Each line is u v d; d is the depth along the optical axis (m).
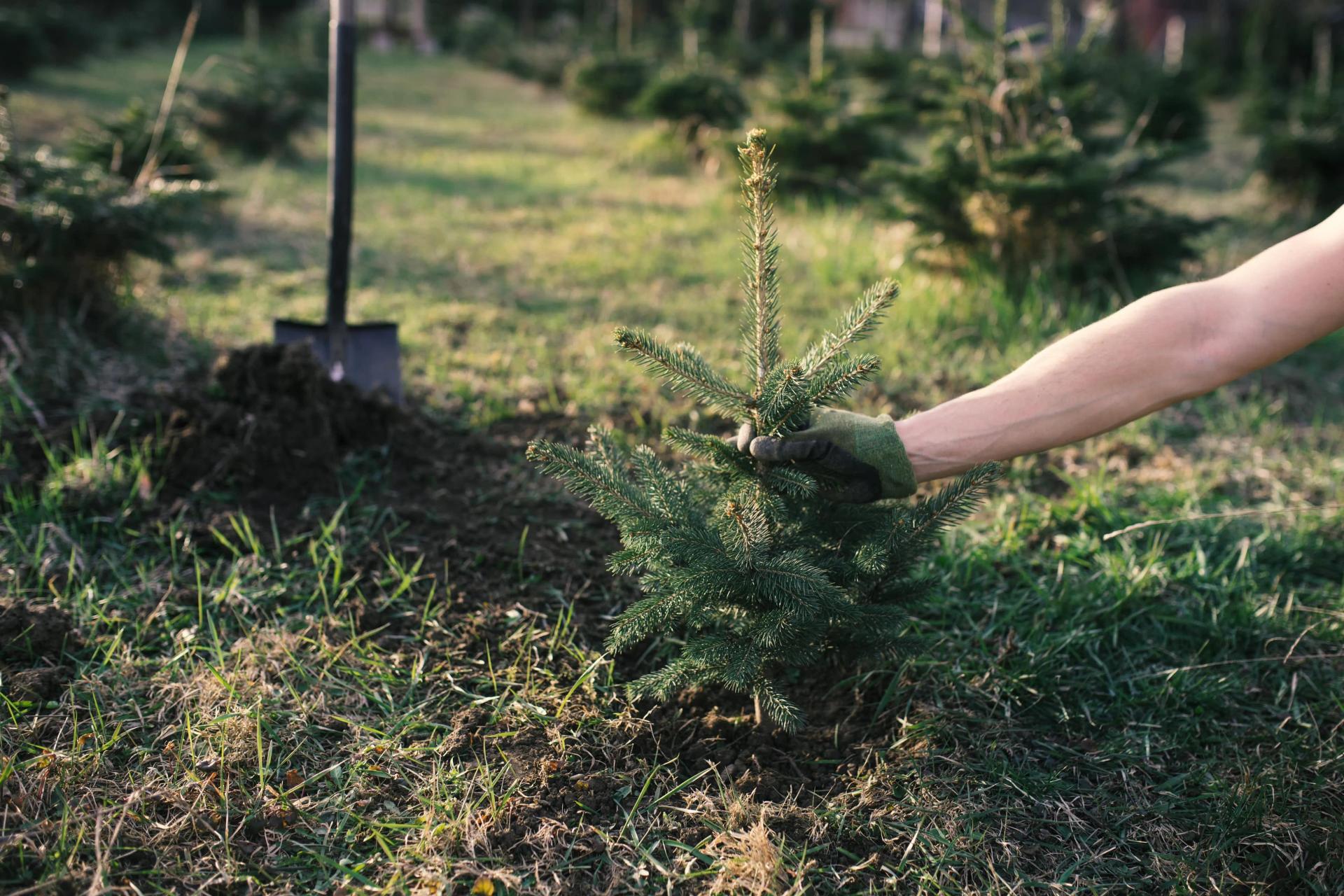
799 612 1.87
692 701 2.29
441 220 6.98
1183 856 1.89
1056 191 4.94
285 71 12.07
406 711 2.18
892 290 1.85
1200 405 4.23
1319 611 2.69
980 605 2.68
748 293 1.95
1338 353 4.95
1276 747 2.20
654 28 20.55
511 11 29.25
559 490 3.15
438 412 3.70
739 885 1.77
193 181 4.39
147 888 1.70
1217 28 23.06
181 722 2.09
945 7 5.61
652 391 3.96
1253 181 8.96
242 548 2.76
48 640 2.27
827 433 1.81
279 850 1.80
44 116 9.67
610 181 9.01
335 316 3.56
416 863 1.78
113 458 3.08
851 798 2.00
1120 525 3.12
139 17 21.02
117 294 4.22
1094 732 2.26
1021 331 4.86
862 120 7.98
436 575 2.70
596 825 1.92
